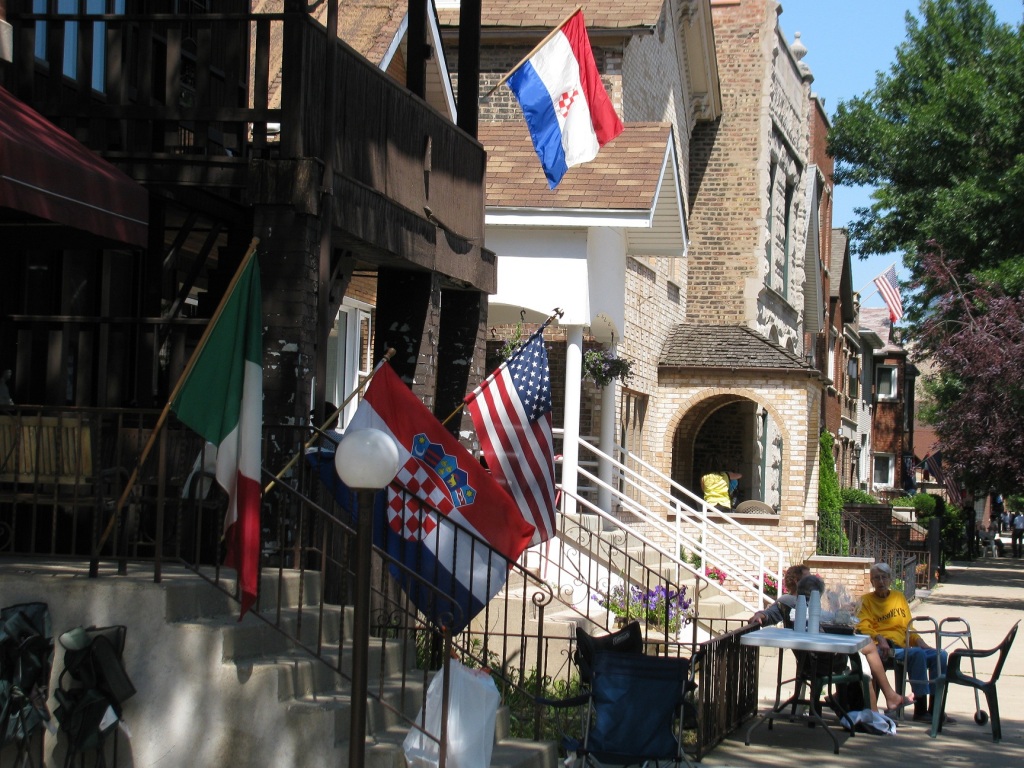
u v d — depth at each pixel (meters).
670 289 24.52
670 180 16.80
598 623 12.77
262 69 8.78
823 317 37.59
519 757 7.84
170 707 7.06
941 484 48.56
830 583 21.48
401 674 8.53
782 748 10.40
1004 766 9.97
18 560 7.93
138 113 8.85
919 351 29.64
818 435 24.55
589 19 19.83
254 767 6.96
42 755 7.10
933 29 30.91
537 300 15.66
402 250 10.40
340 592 9.27
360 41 14.00
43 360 9.21
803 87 34.03
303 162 8.63
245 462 7.12
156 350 9.26
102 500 7.57
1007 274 26.56
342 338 15.71
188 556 8.45
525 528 9.01
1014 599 26.34
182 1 10.77
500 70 20.47
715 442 28.75
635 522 21.11
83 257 9.58
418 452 8.86
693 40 25.89
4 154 6.95
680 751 8.70
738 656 11.19
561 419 19.50
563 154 13.02
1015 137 28.45
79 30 8.95
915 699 12.13
